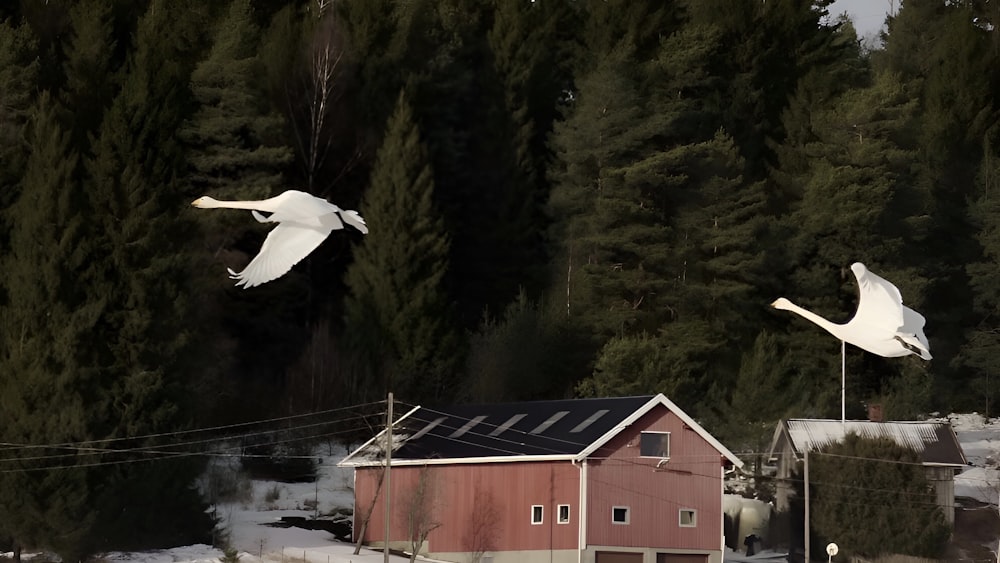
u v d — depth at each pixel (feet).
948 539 178.50
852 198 273.95
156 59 173.58
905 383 265.95
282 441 216.54
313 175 265.54
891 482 178.09
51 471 153.48
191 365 174.29
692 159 275.39
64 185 164.66
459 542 172.04
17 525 152.76
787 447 198.80
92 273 164.25
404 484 178.19
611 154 277.23
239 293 242.99
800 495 185.57
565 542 165.48
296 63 270.87
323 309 260.62
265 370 241.96
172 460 163.73
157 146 171.22
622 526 167.22
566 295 265.34
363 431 224.12
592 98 278.26
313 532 183.52
